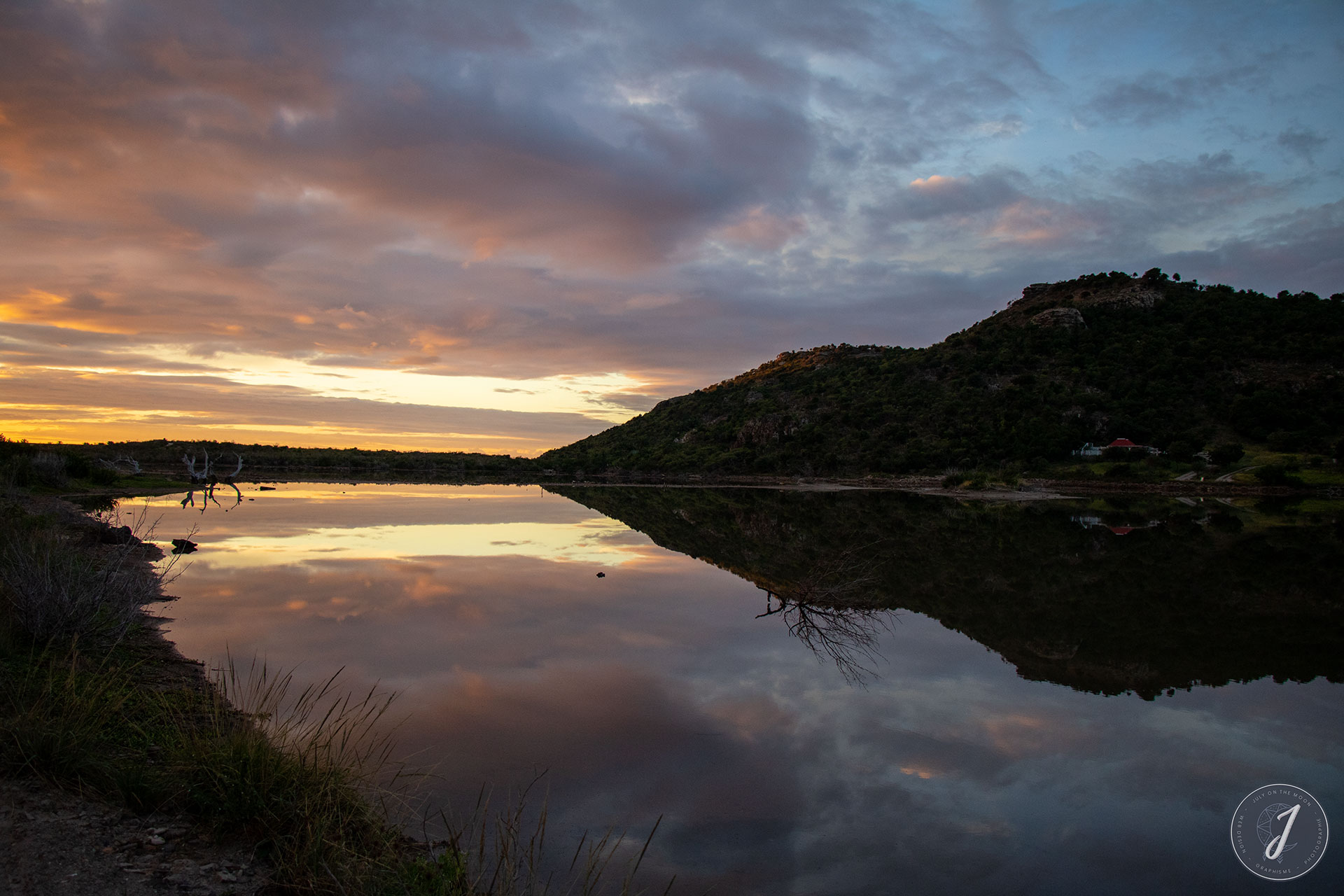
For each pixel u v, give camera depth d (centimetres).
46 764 418
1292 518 3331
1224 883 458
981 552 2048
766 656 930
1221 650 1014
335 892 355
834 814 526
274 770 423
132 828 387
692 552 1956
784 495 5434
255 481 5559
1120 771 618
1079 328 9519
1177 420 7200
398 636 957
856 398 10012
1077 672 904
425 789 523
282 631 952
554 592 1316
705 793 549
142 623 907
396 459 9731
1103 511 3762
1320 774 623
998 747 662
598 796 536
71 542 1220
